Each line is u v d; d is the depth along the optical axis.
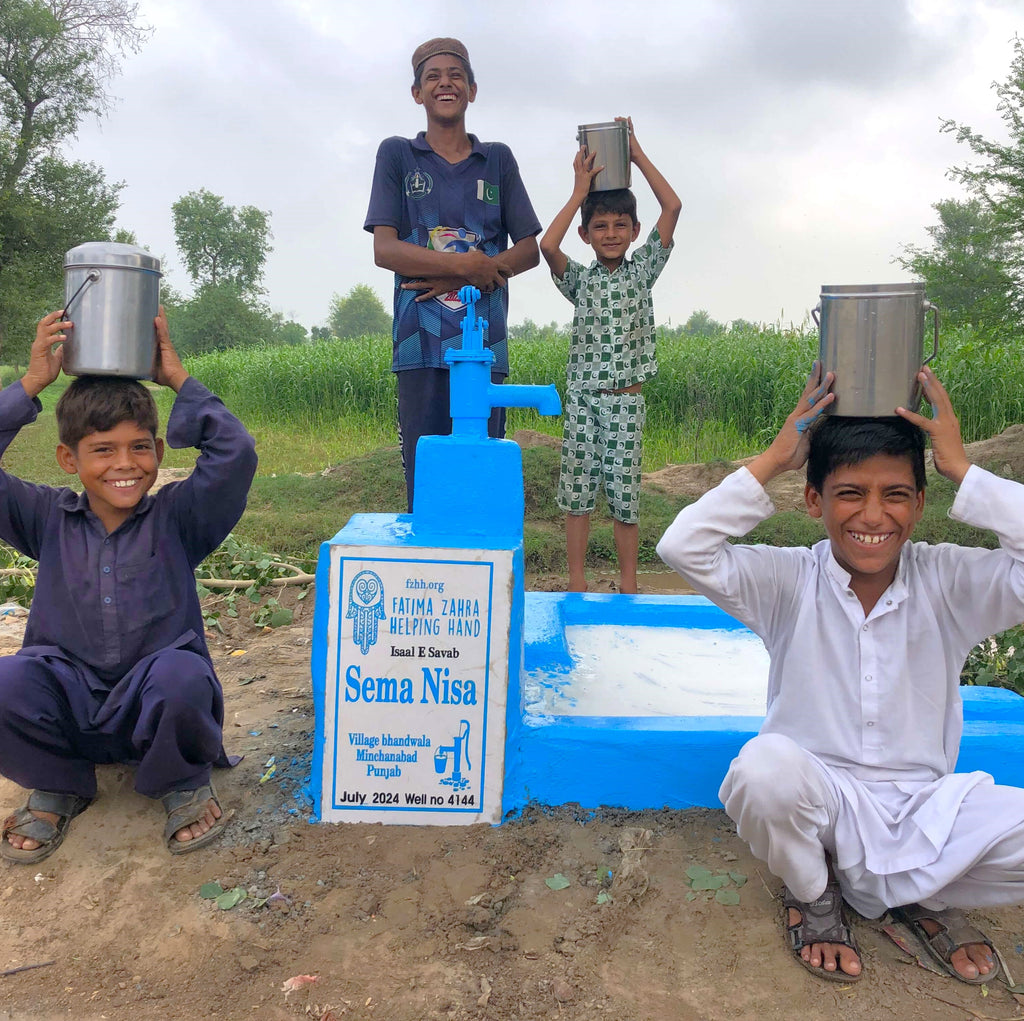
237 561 5.08
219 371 20.17
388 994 1.88
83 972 1.95
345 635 2.41
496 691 2.43
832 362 2.01
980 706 2.70
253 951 2.00
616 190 4.11
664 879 2.25
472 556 2.38
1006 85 8.37
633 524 4.29
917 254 9.30
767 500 2.11
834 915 2.04
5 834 2.36
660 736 2.53
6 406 2.32
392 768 2.45
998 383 10.27
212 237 70.56
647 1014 1.84
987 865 1.93
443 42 3.68
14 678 2.26
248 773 2.74
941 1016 1.85
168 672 2.30
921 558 2.16
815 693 2.16
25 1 27.41
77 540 2.44
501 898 2.15
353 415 14.50
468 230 3.77
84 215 29.30
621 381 4.20
